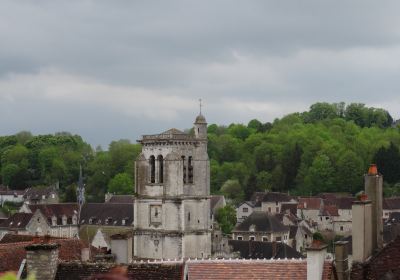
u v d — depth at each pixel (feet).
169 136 502.38
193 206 504.84
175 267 154.92
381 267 155.84
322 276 150.20
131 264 156.66
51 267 155.74
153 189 504.84
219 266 154.30
